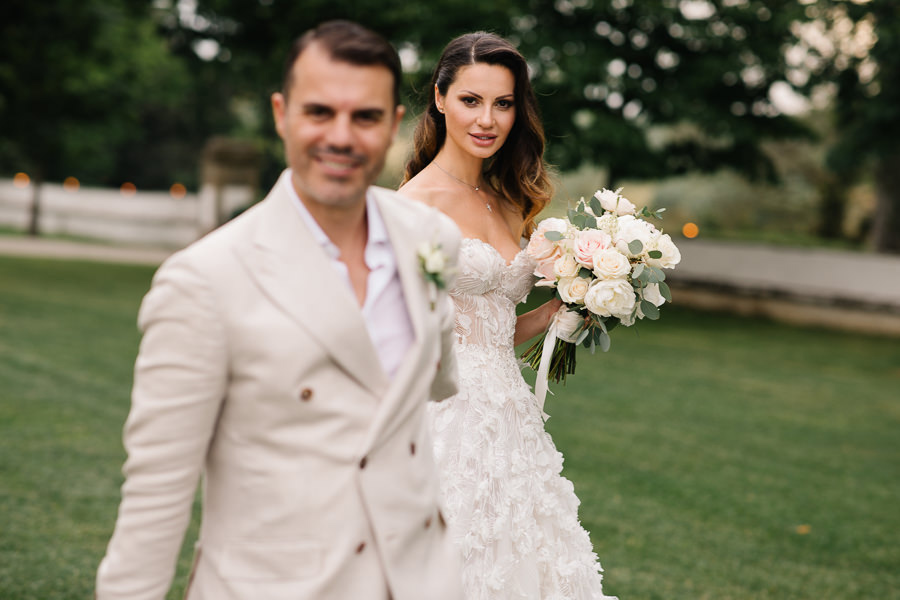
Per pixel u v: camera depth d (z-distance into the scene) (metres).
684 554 4.65
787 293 16.67
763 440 7.30
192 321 1.55
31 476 5.14
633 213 3.21
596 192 3.22
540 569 2.94
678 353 11.56
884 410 8.80
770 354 12.08
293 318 1.59
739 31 15.21
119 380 7.66
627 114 15.62
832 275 16.25
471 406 2.88
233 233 1.63
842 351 12.94
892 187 19.14
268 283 1.59
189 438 1.57
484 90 3.04
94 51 19.38
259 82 19.03
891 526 5.37
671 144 17.05
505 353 3.08
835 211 26.67
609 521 5.08
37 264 17.03
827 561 4.72
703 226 28.92
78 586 3.78
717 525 5.16
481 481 2.81
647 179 16.38
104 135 29.19
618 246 3.05
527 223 3.39
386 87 1.60
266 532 1.62
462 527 2.74
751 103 16.09
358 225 1.76
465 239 3.00
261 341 1.57
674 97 15.04
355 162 1.61
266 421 1.60
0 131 22.20
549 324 3.25
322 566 1.61
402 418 1.69
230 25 17.62
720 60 14.87
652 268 3.07
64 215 26.16
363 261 1.76
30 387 7.21
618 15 15.16
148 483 1.56
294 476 1.61
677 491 5.73
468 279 2.94
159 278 1.58
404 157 3.54
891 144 15.73
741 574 4.44
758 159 17.17
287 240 1.63
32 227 24.81
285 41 16.73
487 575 2.75
